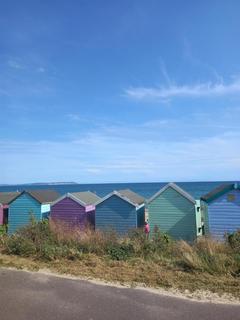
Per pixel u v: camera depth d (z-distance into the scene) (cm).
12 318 502
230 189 1438
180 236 1528
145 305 548
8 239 1034
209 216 1462
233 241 952
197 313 516
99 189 11606
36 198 1780
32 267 772
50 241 1019
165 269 758
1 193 2173
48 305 549
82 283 656
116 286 639
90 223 1720
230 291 608
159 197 1580
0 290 619
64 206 1736
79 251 922
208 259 775
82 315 512
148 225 1581
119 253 879
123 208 1617
